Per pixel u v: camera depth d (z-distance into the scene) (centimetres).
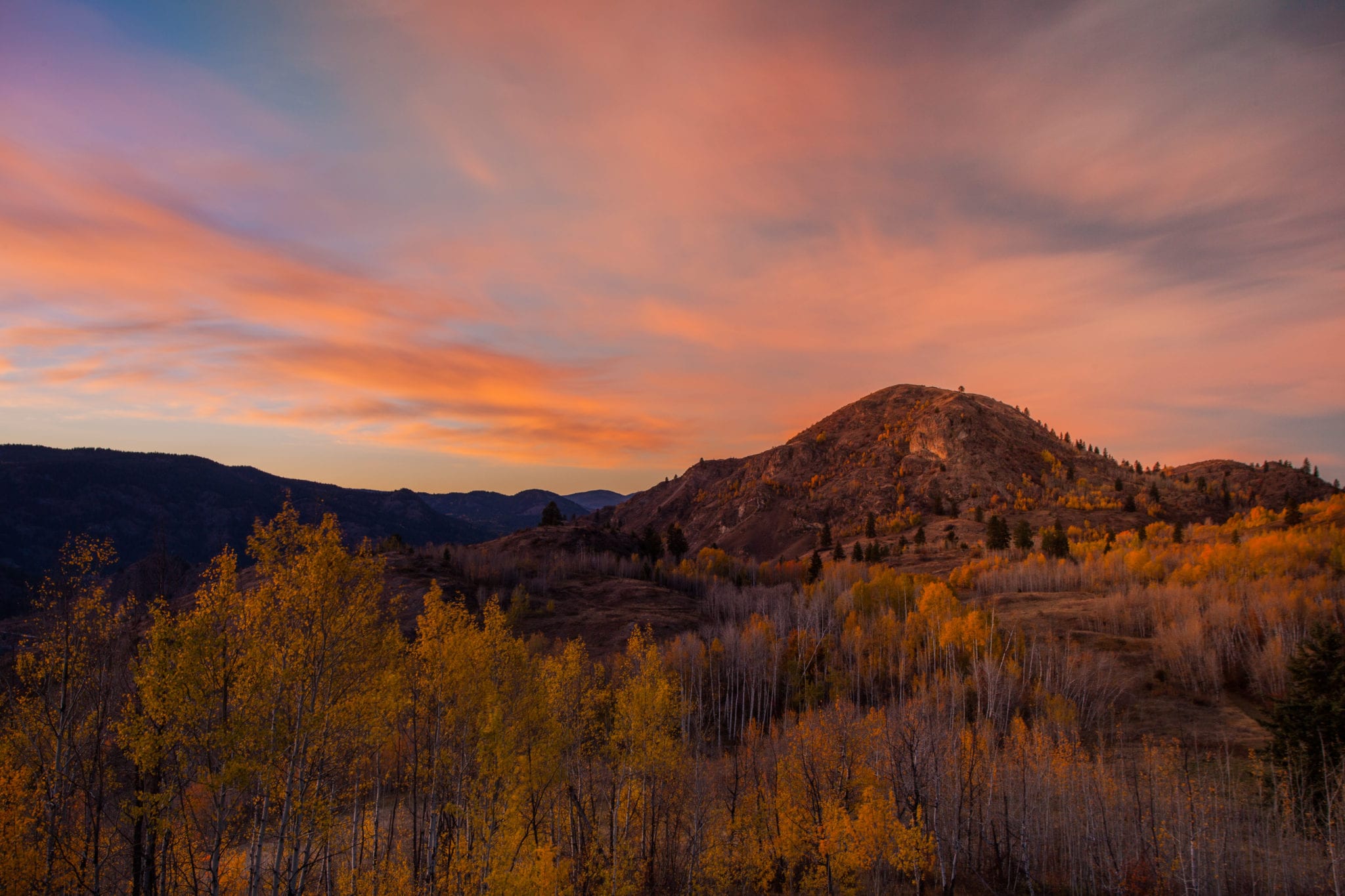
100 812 2617
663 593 15350
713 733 8738
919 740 5612
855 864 4659
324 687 2617
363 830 3756
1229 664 9044
